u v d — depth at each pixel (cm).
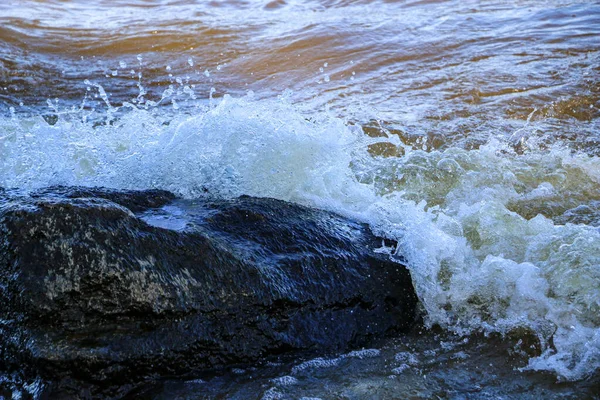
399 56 1136
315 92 1005
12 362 423
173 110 950
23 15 1459
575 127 842
